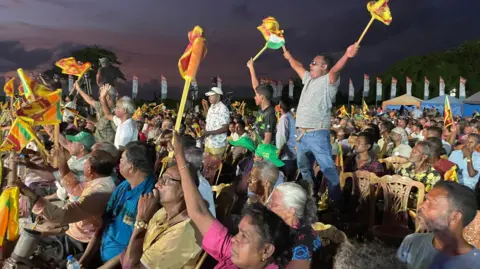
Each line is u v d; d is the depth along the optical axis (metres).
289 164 6.92
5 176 4.76
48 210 3.60
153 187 4.05
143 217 3.43
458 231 2.98
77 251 4.28
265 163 4.41
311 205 3.26
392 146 9.17
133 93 39.34
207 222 3.16
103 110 7.28
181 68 2.87
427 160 5.45
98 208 4.02
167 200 3.38
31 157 5.87
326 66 5.43
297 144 5.75
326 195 6.12
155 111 21.80
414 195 5.32
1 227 3.24
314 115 5.48
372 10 4.76
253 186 4.38
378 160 6.70
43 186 5.68
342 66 5.17
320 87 5.42
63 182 4.82
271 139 7.25
